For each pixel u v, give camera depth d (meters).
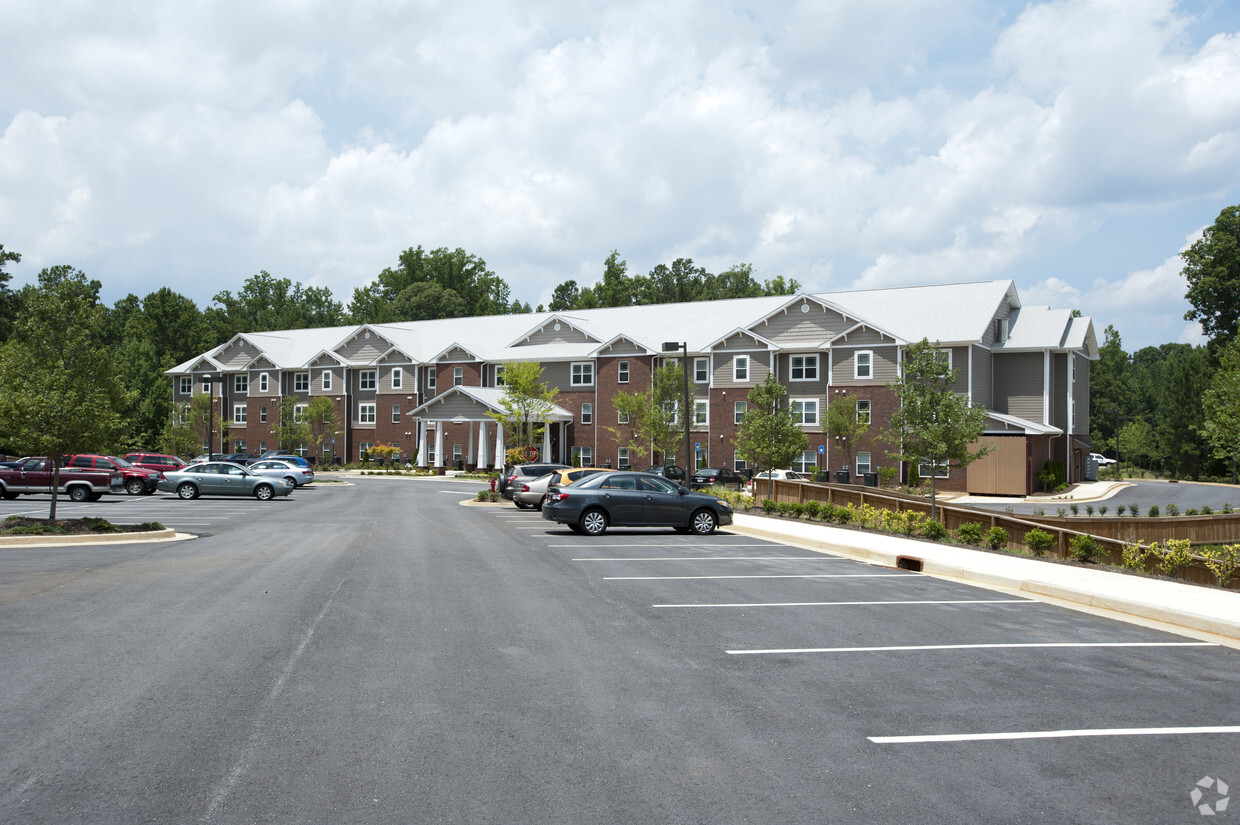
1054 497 44.22
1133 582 13.73
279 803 5.19
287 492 39.31
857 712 7.17
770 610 11.73
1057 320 51.06
